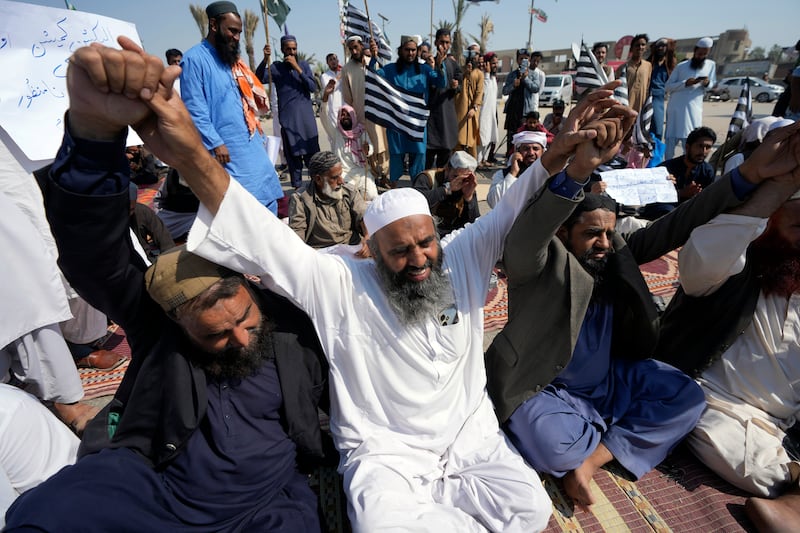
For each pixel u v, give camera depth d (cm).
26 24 238
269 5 584
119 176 130
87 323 282
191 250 142
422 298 172
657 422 207
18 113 232
